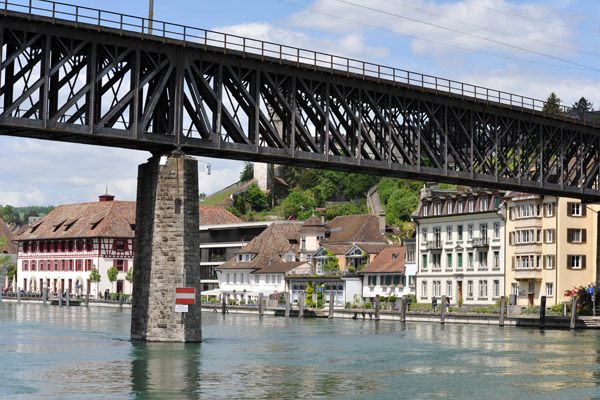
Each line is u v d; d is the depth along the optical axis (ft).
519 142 256.93
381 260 443.32
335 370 168.55
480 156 243.81
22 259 641.81
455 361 185.68
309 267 487.20
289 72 203.82
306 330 289.12
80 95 173.58
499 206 370.32
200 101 189.57
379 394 140.67
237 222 619.67
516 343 229.86
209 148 191.52
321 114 208.95
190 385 145.59
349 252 465.06
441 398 138.00
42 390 138.82
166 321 192.95
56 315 401.70
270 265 507.30
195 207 192.65
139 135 181.88
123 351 188.55
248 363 176.35
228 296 529.45
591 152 281.54
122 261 582.35
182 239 190.90
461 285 391.24
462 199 395.14
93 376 153.58
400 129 228.43
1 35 167.12
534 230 354.33
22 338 237.86
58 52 180.55
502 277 369.30
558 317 293.64
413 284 418.92
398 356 195.21
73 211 616.39
